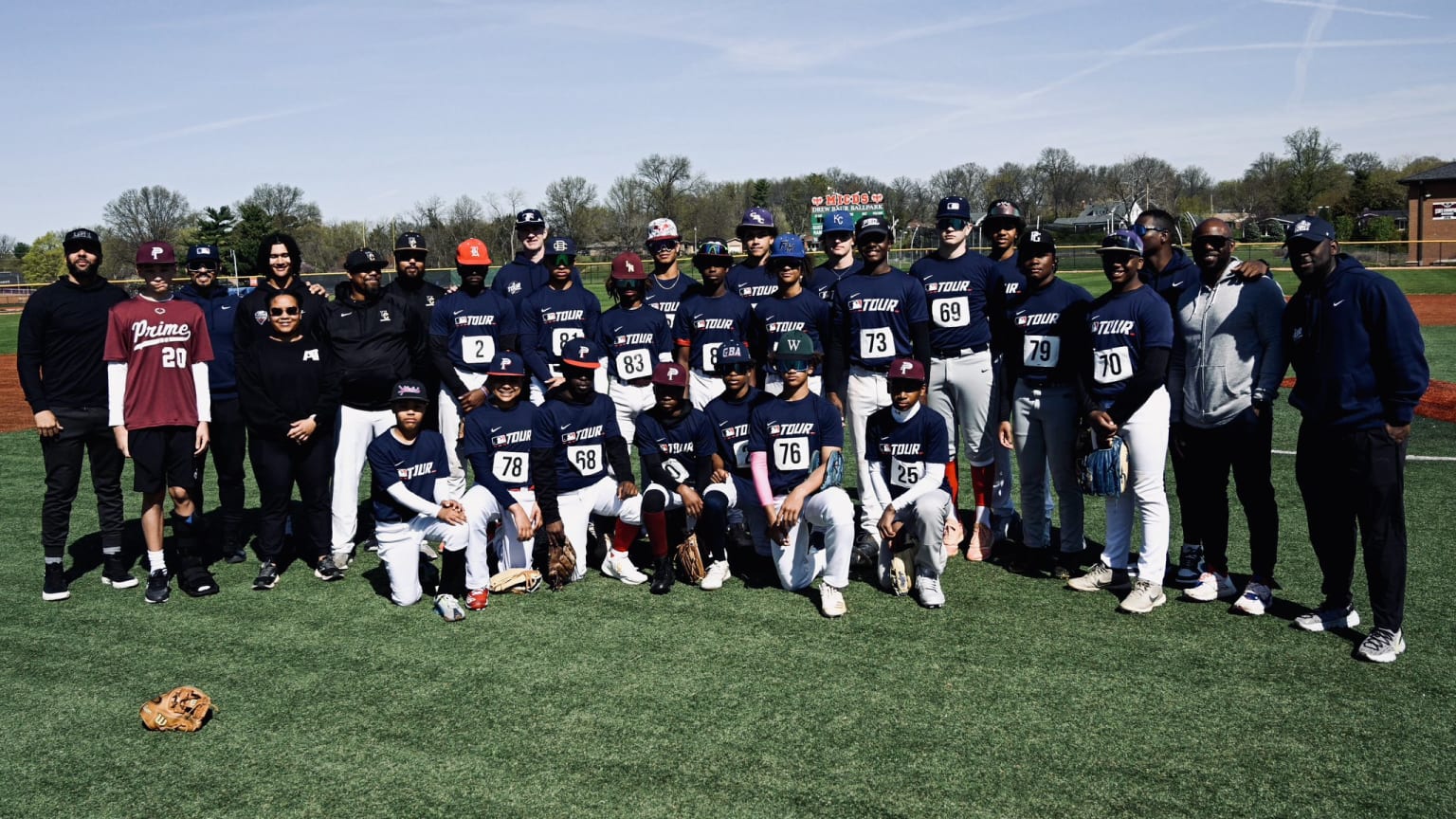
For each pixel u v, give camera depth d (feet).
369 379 21.11
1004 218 21.15
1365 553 15.43
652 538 19.12
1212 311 17.58
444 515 17.89
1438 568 19.30
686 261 144.05
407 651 16.43
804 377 19.19
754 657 15.89
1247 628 16.80
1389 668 15.02
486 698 14.55
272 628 17.66
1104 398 18.03
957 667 15.35
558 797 11.82
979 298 20.66
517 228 27.09
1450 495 24.72
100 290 19.69
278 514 20.15
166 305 19.24
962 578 19.92
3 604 19.24
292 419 19.80
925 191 290.56
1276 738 12.98
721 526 19.29
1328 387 15.61
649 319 24.98
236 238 213.46
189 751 13.20
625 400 25.25
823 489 18.43
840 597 17.71
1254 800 11.56
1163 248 19.30
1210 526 18.20
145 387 18.99
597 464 20.39
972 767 12.36
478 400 23.50
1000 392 21.04
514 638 16.94
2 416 45.80
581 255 229.86
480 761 12.70
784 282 22.53
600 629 17.26
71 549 23.16
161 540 19.56
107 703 14.69
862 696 14.39
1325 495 16.06
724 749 12.89
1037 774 12.19
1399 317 14.78
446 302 24.14
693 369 24.40
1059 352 19.03
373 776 12.41
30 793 12.26
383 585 20.20
